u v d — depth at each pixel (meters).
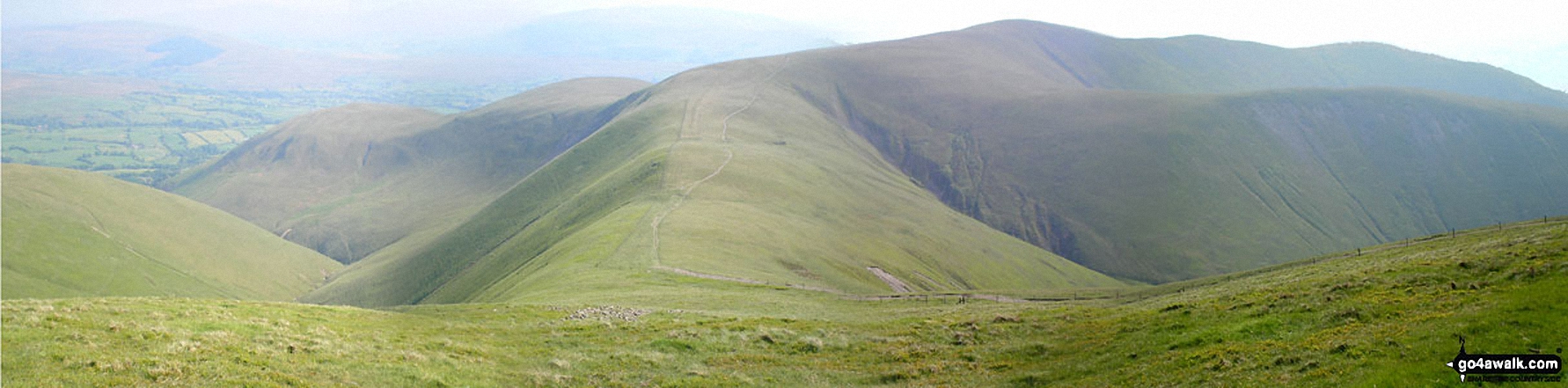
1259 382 29.17
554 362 42.09
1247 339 35.88
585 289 85.62
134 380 29.11
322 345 38.19
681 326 53.78
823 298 83.12
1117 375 35.94
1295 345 32.44
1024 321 54.41
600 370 41.31
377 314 52.75
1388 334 30.44
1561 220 82.06
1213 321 42.06
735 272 103.31
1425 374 24.80
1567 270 33.31
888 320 59.44
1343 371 27.45
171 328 36.59
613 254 112.12
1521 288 32.59
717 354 46.03
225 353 34.09
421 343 42.88
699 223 136.75
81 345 32.09
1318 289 44.06
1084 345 44.28
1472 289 35.56
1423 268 43.34
